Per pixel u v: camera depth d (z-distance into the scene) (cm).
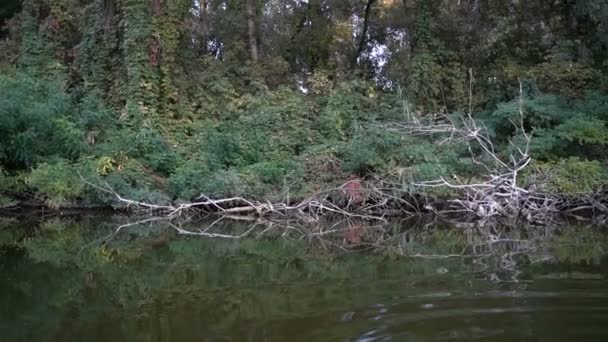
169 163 1417
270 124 1570
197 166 1323
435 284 582
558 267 657
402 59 2159
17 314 506
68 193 1239
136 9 1639
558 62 1705
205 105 1730
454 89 1858
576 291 538
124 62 1673
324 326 451
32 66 1725
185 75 1795
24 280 644
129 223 1142
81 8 1845
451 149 1358
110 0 1714
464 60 1995
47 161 1322
